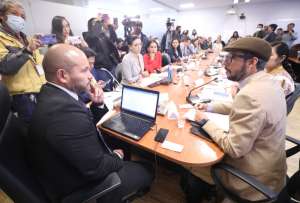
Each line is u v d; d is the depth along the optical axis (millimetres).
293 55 4578
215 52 6094
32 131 760
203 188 1337
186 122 1288
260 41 982
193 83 2332
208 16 9969
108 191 833
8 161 641
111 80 2385
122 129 1180
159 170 1706
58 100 783
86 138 786
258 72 1021
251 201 946
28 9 3322
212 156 953
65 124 738
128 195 1023
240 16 8945
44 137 724
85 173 779
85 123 798
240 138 892
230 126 971
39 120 744
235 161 1024
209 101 1641
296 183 644
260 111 867
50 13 3766
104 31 3275
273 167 1012
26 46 1626
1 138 643
